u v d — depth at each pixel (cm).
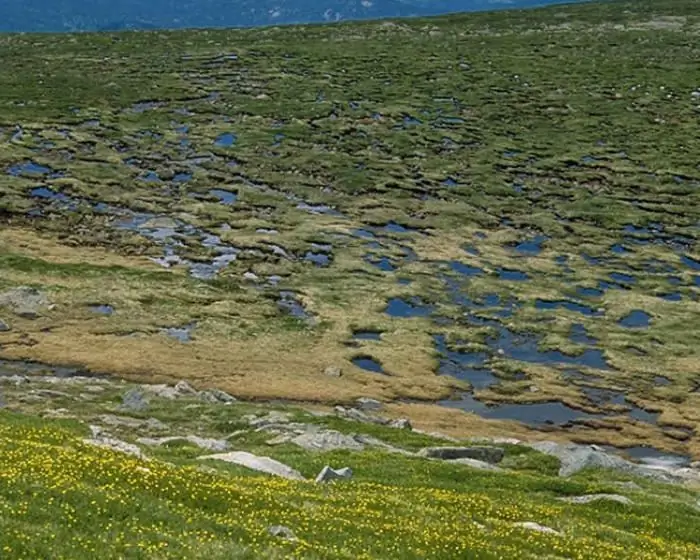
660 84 18825
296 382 7256
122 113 16550
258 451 4578
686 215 12888
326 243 11250
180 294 9181
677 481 5156
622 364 8331
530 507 3534
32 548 1780
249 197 12788
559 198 13412
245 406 5997
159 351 7650
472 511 3256
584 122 16850
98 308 8581
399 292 9844
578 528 3297
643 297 10100
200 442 4550
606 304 9881
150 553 1908
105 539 1934
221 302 9106
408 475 4134
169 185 13150
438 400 7319
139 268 9931
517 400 7431
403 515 2955
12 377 6338
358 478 3881
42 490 2148
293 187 13338
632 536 3300
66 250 10331
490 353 8469
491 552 2567
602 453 5334
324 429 5372
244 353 7844
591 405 7419
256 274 10094
